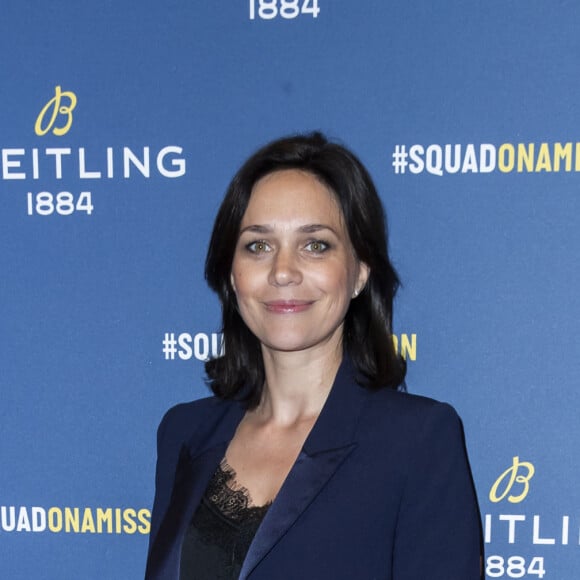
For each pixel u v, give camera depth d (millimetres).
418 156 1586
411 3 1553
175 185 1665
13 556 1812
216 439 1244
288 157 1157
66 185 1693
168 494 1295
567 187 1556
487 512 1659
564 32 1520
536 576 1659
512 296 1597
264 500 1109
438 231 1601
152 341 1714
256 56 1607
